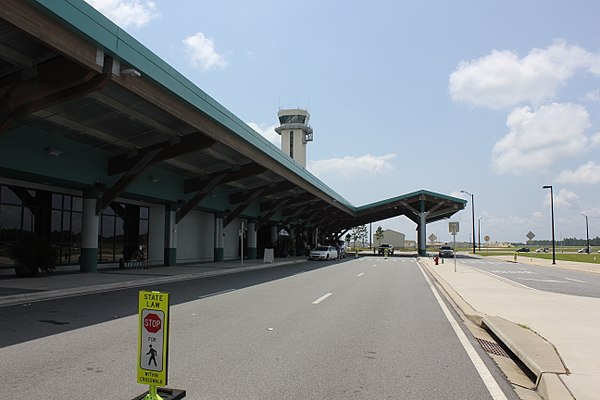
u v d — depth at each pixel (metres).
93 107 17.95
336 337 8.90
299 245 62.66
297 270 30.14
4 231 20.66
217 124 22.14
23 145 18.70
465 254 79.12
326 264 39.34
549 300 14.51
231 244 45.84
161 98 17.25
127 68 14.91
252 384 5.88
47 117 18.16
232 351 7.62
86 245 23.12
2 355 7.14
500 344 8.78
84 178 22.20
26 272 19.75
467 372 6.62
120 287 17.55
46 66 14.34
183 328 9.55
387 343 8.48
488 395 5.62
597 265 44.22
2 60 14.03
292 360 7.12
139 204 30.48
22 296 13.58
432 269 31.80
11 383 5.75
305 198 49.41
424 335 9.27
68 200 24.47
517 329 9.18
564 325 9.83
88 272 23.00
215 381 5.98
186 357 7.19
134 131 21.09
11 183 20.83
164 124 20.95
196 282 20.44
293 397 5.43
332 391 5.68
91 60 13.48
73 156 21.44
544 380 5.82
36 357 7.03
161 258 32.84
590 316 11.16
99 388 5.57
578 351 7.37
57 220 23.67
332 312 12.03
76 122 19.16
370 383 6.04
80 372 6.25
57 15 11.69
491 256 69.69
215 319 10.67
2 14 10.51
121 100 17.66
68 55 12.62
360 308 12.91
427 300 15.02
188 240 36.62
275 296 15.29
